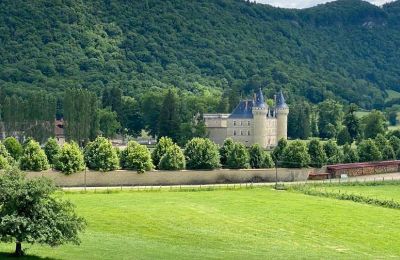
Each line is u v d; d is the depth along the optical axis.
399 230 129.75
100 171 192.00
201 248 107.19
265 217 139.62
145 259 93.56
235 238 117.81
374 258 105.06
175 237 116.44
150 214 137.12
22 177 91.56
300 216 141.50
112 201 154.00
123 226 124.06
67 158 187.75
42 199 91.19
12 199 88.88
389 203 159.75
